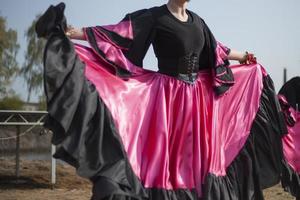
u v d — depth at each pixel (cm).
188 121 484
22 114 1744
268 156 552
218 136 507
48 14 415
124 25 473
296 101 649
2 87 3844
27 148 3033
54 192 1634
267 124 552
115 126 432
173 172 469
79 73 415
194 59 497
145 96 473
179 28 486
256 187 531
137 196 426
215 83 513
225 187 497
